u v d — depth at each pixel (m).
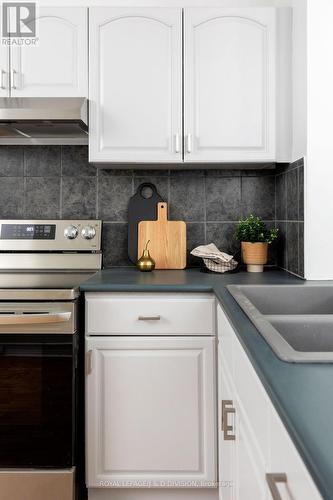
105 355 1.76
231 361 1.25
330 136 1.85
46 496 1.66
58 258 2.22
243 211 2.35
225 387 1.39
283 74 2.04
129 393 1.76
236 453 1.14
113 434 1.76
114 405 1.76
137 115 2.03
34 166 2.34
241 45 2.02
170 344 1.76
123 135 2.03
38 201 2.34
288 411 0.59
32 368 1.66
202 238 2.35
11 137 2.29
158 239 2.27
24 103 1.95
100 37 2.02
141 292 1.76
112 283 1.77
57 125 1.98
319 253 1.87
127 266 2.35
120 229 2.35
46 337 1.66
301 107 1.92
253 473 0.90
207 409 1.75
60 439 1.66
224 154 2.03
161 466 1.75
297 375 0.73
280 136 2.04
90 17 2.02
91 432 1.75
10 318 1.59
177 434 1.76
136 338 1.76
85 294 1.77
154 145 2.03
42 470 1.67
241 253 2.34
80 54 2.02
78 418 1.75
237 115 2.03
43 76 2.02
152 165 2.17
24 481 1.67
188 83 2.02
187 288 1.74
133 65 2.02
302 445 0.50
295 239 2.02
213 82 2.02
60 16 2.02
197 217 2.35
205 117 2.03
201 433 1.76
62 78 2.02
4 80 2.02
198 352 1.76
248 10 2.02
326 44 1.85
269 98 2.02
